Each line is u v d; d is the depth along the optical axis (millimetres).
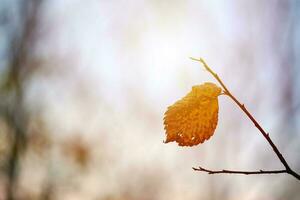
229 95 582
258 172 577
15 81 3035
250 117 575
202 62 582
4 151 2951
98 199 3576
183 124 578
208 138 576
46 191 3213
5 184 2938
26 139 3039
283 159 569
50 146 3244
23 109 3049
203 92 582
